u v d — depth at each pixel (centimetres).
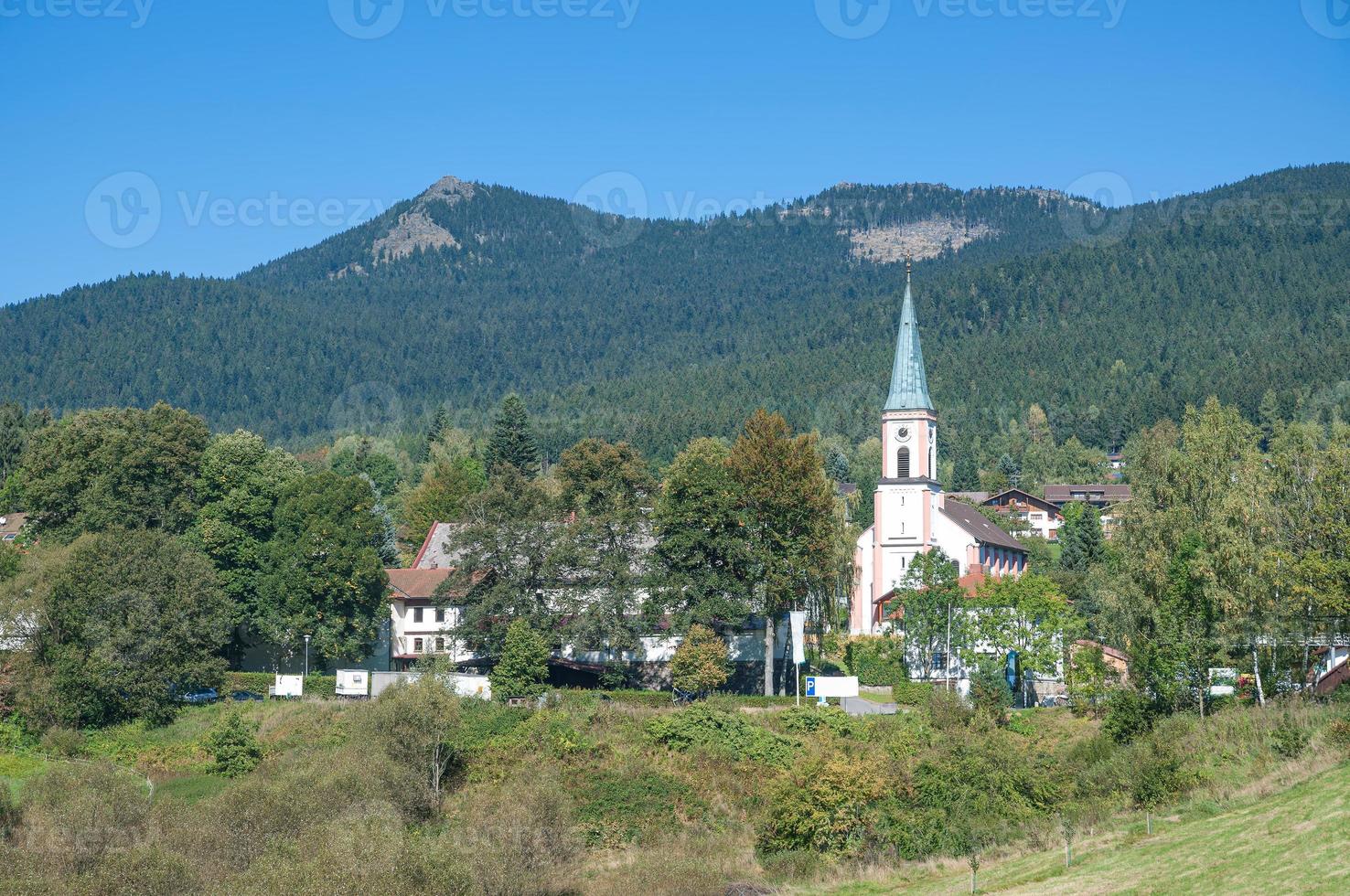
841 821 6178
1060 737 7775
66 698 8312
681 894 5872
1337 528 7362
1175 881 4597
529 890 5828
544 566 9544
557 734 7719
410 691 7631
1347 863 4306
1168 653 7462
